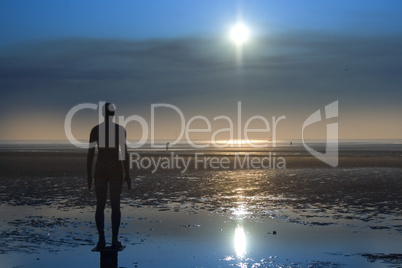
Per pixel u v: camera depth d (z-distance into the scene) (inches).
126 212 538.6
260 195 697.0
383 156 2110.0
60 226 446.9
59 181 911.7
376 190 753.6
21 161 1678.2
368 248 358.0
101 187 326.6
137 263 315.0
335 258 327.3
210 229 435.5
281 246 365.1
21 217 499.2
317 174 1084.5
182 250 352.2
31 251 346.9
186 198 664.4
